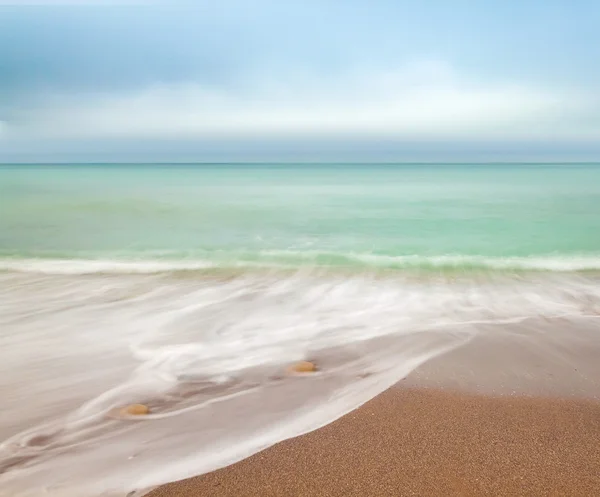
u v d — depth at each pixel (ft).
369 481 11.27
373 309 25.52
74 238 49.34
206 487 11.12
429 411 14.67
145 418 14.39
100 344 20.63
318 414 14.56
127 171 248.32
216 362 18.75
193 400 15.60
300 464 11.97
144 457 12.34
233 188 116.16
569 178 165.78
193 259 38.40
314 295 28.30
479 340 20.74
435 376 17.25
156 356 19.34
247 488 11.07
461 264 36.01
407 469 11.72
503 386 16.38
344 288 29.86
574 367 17.87
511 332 21.67
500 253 41.86
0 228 55.42
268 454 12.42
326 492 10.89
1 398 15.74
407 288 29.78
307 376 17.40
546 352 19.35
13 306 26.05
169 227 56.90
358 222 60.70
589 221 60.80
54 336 21.59
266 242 47.75
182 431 13.61
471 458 12.16
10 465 12.03
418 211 70.03
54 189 107.96
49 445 12.94
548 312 24.70
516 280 31.71
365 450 12.55
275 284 30.81
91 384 16.80
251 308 25.72
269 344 20.61
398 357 19.07
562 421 14.01
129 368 18.19
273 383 16.84
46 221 60.75
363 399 15.55
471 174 208.54
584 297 27.55
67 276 32.89
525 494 10.79
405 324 23.03
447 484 11.14
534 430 13.50
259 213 68.44
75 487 11.16
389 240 49.19
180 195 93.97
